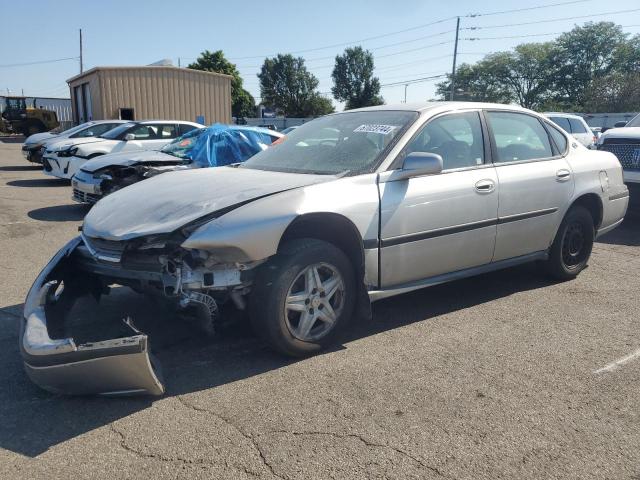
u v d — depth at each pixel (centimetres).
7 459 259
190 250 319
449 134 439
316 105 9169
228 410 302
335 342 393
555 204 499
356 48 8919
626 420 297
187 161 901
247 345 387
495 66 7938
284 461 257
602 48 7456
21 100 3878
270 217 326
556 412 304
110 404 309
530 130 508
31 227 806
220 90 2695
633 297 502
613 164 575
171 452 264
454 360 367
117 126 1443
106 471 250
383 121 441
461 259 434
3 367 355
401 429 284
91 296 413
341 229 373
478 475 249
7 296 494
